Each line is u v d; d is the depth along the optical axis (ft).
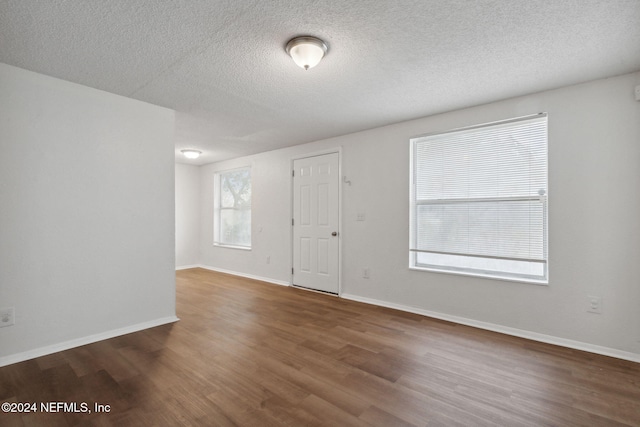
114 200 9.53
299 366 7.52
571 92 8.87
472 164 10.75
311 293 14.76
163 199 10.64
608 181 8.34
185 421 5.49
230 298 13.82
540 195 9.45
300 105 10.52
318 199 15.20
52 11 5.69
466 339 9.23
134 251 9.94
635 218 8.02
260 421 5.51
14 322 7.77
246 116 11.66
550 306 9.12
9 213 7.74
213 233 21.20
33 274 8.07
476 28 6.27
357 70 8.04
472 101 10.11
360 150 13.56
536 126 9.57
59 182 8.51
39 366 7.45
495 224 10.26
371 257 13.15
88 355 8.07
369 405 5.99
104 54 7.28
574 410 5.87
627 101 8.13
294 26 6.22
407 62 7.64
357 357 8.02
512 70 8.02
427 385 6.70
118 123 9.63
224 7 5.62
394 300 12.42
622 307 8.15
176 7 5.61
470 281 10.55
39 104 8.20
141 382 6.75
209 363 7.65
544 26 6.19
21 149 7.93
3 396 6.23
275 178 17.17
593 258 8.54
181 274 19.44
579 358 8.02
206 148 16.92
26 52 7.16
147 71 8.12
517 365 7.62
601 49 7.01
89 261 9.02
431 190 11.71
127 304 9.75
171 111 10.88
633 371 7.34
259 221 18.01
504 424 5.47
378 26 6.21
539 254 9.46
